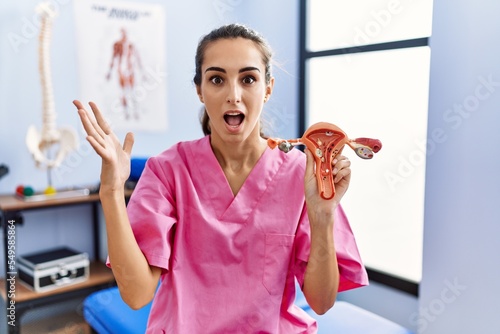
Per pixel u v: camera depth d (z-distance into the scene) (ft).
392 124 6.25
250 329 2.24
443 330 5.02
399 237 6.32
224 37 2.12
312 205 2.12
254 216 2.33
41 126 6.20
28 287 5.63
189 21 7.32
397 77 6.13
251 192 2.38
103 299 5.00
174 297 2.19
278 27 7.63
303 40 7.58
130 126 6.91
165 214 2.23
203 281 2.25
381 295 6.49
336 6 7.00
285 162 2.47
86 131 1.80
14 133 6.02
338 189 2.14
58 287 5.65
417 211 6.05
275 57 2.40
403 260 6.31
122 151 1.96
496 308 4.53
